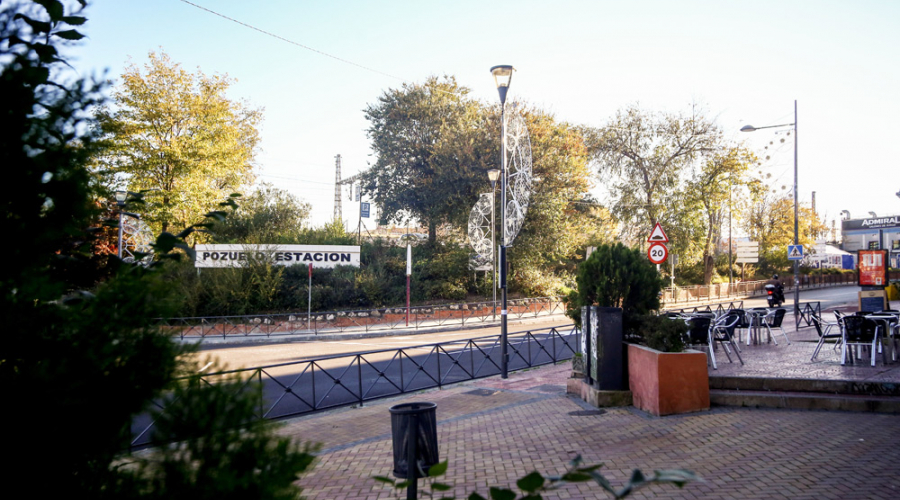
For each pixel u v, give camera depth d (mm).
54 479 1631
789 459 6098
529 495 1404
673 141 38781
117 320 1750
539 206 32344
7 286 1658
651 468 6082
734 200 39312
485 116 34312
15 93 1652
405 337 22875
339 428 9234
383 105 38031
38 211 1712
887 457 6004
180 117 27234
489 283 32906
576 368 10906
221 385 1850
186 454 1731
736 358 11703
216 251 27672
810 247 56469
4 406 1548
